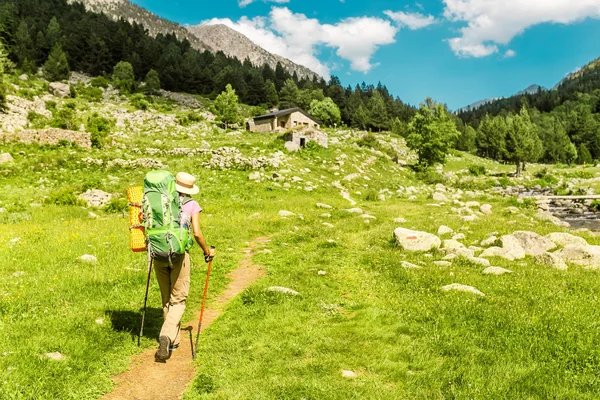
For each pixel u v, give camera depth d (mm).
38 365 5492
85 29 149125
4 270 10445
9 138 39031
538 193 59906
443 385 5500
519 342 6605
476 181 72375
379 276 11250
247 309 8453
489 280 10617
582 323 7234
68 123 49594
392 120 160125
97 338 6555
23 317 7082
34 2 172375
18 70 112562
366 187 43344
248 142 60375
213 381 5688
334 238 16906
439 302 8602
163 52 181375
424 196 39969
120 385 5629
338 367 6059
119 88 120312
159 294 9133
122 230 16984
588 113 176375
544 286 9930
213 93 150000
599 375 5598
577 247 13641
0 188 27734
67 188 28188
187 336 7266
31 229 16672
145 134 61750
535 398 5113
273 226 19328
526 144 87250
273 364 6133
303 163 46250
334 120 127062
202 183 33406
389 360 6254
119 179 32875
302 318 8047
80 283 9422
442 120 69438
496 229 19078
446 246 15328
